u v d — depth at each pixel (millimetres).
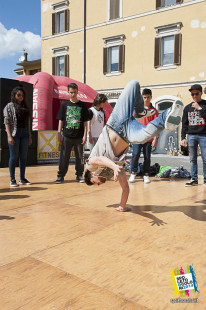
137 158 5887
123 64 18688
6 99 8297
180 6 16469
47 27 22047
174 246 2504
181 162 11570
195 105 5289
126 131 2795
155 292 1782
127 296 1736
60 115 5672
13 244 2537
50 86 11406
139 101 2934
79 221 3205
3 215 3436
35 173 7297
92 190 5020
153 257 2277
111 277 1957
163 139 17438
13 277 1957
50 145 9914
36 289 1808
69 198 4371
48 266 2119
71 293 1765
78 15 20344
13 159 5320
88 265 2137
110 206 3889
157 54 17438
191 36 16312
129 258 2256
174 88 17000
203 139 5410
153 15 17438
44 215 3441
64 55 21234
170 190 5051
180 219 3301
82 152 5824
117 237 2715
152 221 3219
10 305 1642
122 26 18609
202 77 16109
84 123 5730
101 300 1693
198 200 4262
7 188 5184
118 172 2652
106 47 19297
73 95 5516
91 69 20125
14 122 5176
